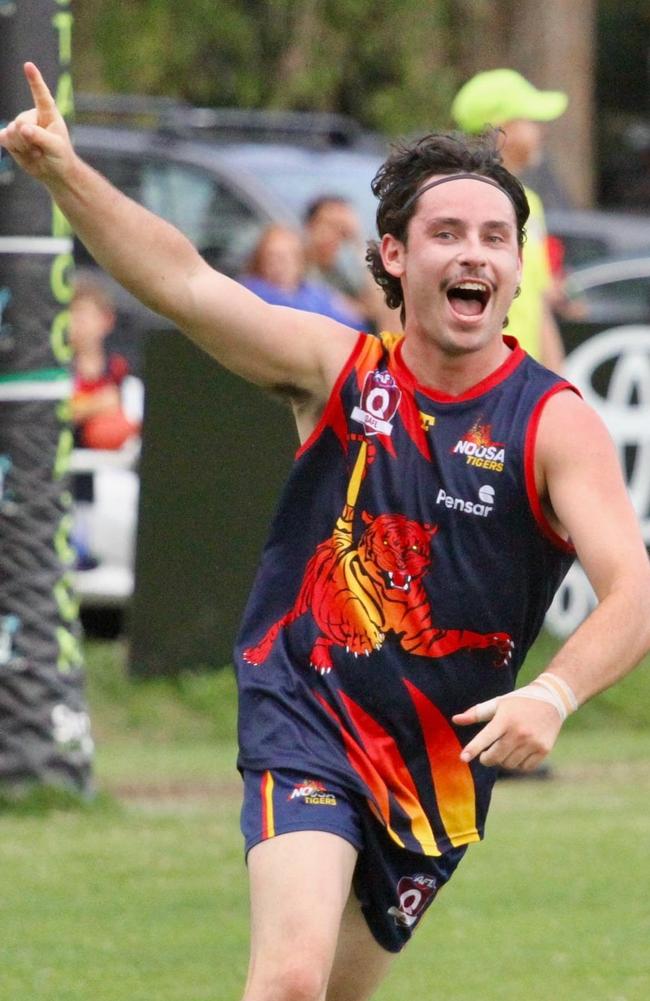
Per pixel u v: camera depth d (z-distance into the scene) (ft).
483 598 37.93
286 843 36.55
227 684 100.07
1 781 75.56
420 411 38.22
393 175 39.47
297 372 39.22
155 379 98.32
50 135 37.29
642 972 54.39
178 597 100.17
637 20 279.28
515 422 37.76
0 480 76.23
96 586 108.17
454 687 38.22
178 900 61.11
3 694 75.77
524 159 84.17
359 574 38.27
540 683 34.04
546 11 207.21
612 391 106.42
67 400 77.30
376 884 38.32
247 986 35.09
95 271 123.54
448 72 196.65
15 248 75.72
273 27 192.65
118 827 72.64
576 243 140.05
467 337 37.65
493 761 33.60
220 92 195.62
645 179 270.46
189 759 90.17
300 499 39.32
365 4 191.83
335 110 204.23
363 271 109.50
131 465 109.50
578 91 209.56
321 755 37.60
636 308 135.85
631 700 105.40
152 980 52.70
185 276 38.55
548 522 37.86
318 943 34.96
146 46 186.19
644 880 64.75
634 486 106.42
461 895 62.64
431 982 53.11
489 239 38.17
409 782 38.34
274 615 39.27
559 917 60.13
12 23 73.20
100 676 102.12
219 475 99.35
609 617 34.73
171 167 126.62
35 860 66.03
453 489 37.76
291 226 124.16
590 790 83.15
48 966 53.83
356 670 38.11
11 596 75.92
